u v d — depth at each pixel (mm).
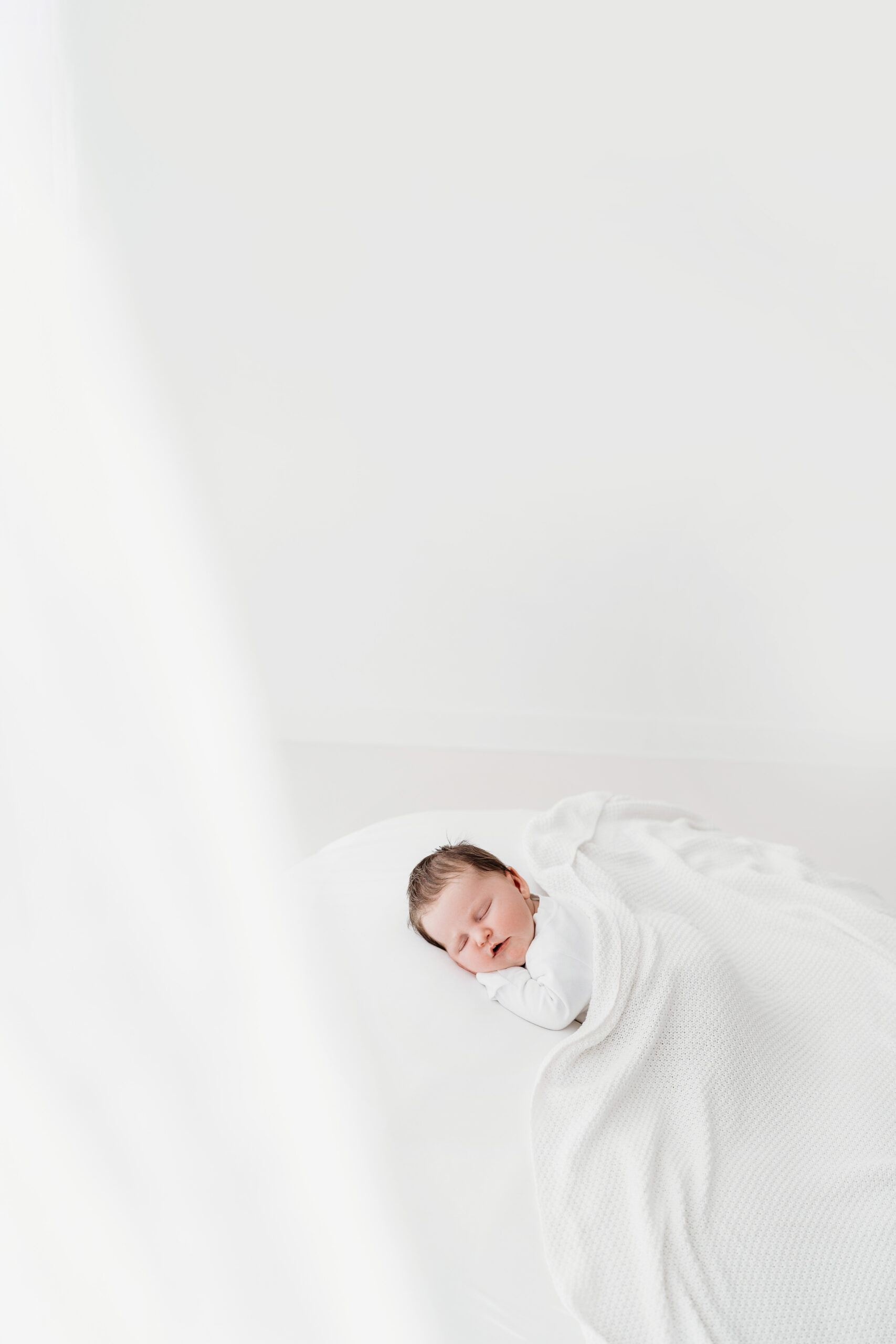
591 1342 972
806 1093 1292
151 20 2533
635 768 3053
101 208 2672
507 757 3121
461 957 1487
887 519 2863
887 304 2678
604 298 2760
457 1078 1273
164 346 2811
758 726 3115
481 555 3031
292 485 2982
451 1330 916
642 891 1627
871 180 2580
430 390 2873
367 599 3096
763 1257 1062
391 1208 731
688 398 2834
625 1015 1339
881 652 2992
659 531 2965
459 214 2703
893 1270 1041
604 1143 1189
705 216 2666
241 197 2693
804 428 2824
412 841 1775
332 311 2803
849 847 2598
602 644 3094
